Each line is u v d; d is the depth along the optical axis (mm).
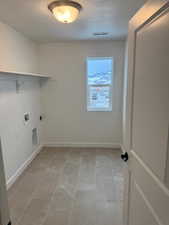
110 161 3145
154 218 849
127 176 1330
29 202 2045
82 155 3426
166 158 728
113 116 3717
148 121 916
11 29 2496
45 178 2584
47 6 1777
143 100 985
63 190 2277
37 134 3551
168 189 715
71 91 3691
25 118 2947
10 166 2428
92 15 2037
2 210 739
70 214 1846
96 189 2295
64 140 3900
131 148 1235
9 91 2396
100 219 1770
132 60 1175
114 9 1865
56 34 2883
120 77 3529
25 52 2988
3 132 2258
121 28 2570
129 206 1297
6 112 2324
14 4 1720
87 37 3111
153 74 849
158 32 791
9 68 2445
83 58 3535
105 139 3832
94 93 3721
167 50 716
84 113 3760
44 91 3725
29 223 1730
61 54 3553
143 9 965
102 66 3586
